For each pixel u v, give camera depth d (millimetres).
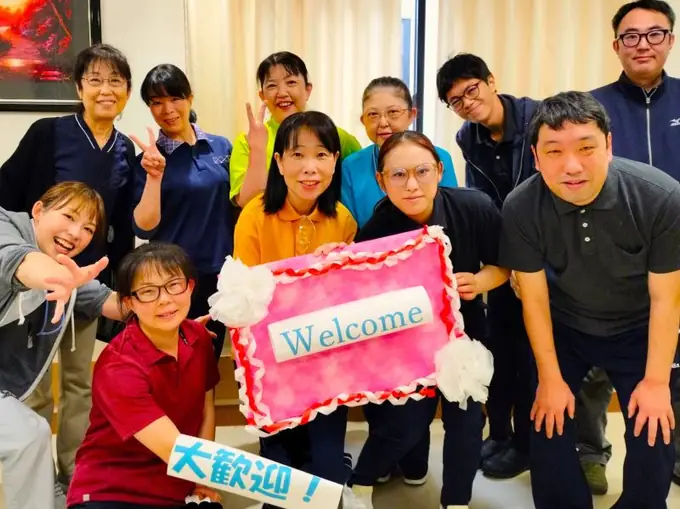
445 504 1796
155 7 2805
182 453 1396
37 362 1709
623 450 2371
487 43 3186
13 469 1563
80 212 1638
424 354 1635
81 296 1858
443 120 3217
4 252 1424
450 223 1750
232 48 2973
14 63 2725
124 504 1567
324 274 1607
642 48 2082
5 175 2172
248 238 1853
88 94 2117
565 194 1525
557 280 1728
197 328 1724
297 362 1586
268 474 1377
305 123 1718
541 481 1768
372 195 2074
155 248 1575
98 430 1614
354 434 2500
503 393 2207
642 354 1722
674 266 1568
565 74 3246
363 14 3105
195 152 2236
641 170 1592
